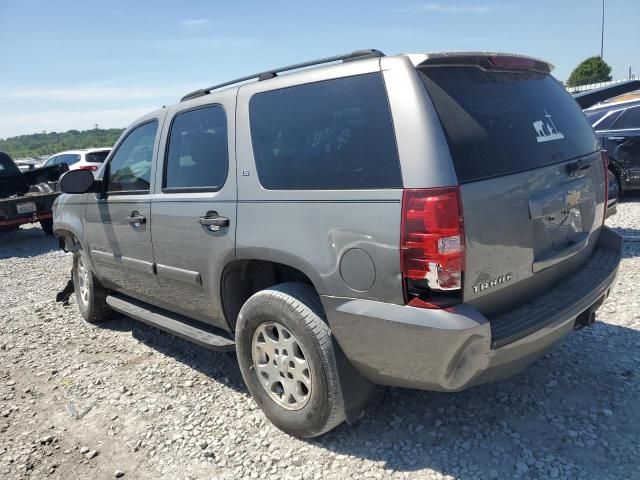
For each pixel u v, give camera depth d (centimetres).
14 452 317
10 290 713
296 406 297
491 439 288
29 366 441
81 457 308
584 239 309
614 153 844
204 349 447
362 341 256
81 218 477
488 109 263
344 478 269
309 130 280
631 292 478
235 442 309
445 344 230
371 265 246
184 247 350
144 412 351
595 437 283
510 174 254
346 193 255
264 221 291
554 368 356
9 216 1034
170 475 285
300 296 283
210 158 334
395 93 247
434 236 227
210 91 367
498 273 250
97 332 509
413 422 310
